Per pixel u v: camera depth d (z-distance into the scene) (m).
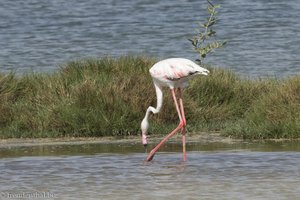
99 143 22.02
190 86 24.98
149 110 20.03
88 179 17.59
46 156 20.20
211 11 25.84
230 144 21.41
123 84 24.30
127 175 17.97
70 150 21.02
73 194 16.31
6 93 24.78
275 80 27.02
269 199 15.61
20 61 37.88
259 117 22.77
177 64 19.75
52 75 26.61
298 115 22.31
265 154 19.84
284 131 21.84
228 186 16.75
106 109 23.52
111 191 16.50
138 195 16.14
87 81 24.25
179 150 20.84
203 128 23.52
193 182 17.19
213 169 18.39
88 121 23.12
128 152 20.66
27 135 22.95
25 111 23.91
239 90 25.61
